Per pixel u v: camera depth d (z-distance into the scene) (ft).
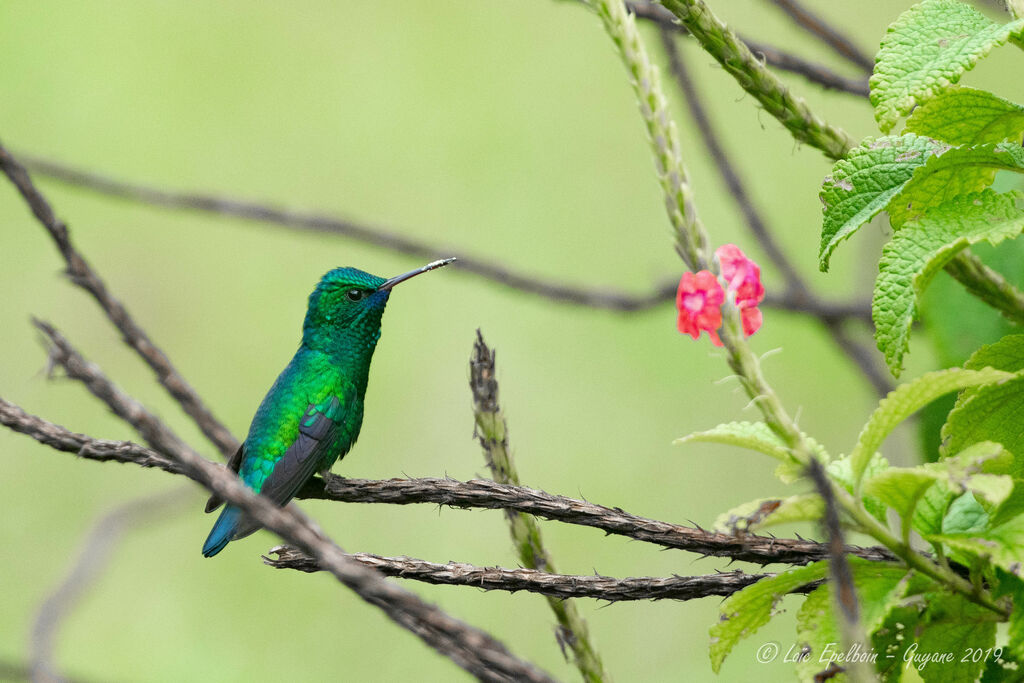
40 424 13.15
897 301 10.49
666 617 36.17
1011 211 10.69
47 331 7.94
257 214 27.04
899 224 11.43
